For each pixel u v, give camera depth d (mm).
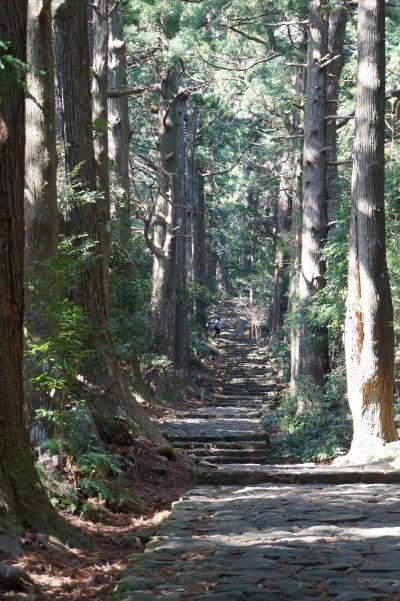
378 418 14039
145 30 27172
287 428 19312
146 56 30266
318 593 4746
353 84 27219
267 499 9117
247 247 55219
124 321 21531
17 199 6406
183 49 25469
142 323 22344
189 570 5453
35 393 9359
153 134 39844
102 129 13602
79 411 9570
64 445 9219
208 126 40438
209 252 59281
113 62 22844
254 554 5895
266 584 4992
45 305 9102
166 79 28812
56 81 12109
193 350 40594
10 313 6473
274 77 33312
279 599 4625
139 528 8172
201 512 8188
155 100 34156
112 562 6469
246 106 32562
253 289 54344
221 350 49406
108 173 17062
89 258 11258
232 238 67500
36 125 9766
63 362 8820
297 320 21484
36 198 9703
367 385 14047
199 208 44219
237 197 59250
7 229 6348
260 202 53219
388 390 14141
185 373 32969
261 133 37375
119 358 20453
